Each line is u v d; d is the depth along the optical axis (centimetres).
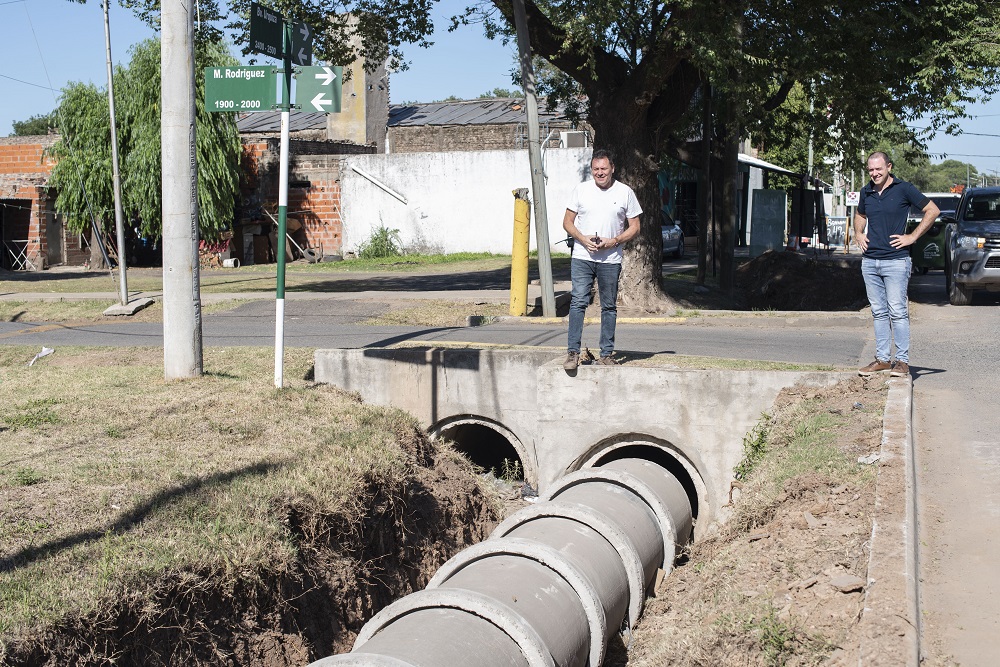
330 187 3797
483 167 3709
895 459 623
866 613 425
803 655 454
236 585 603
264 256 3731
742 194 4325
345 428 904
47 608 496
